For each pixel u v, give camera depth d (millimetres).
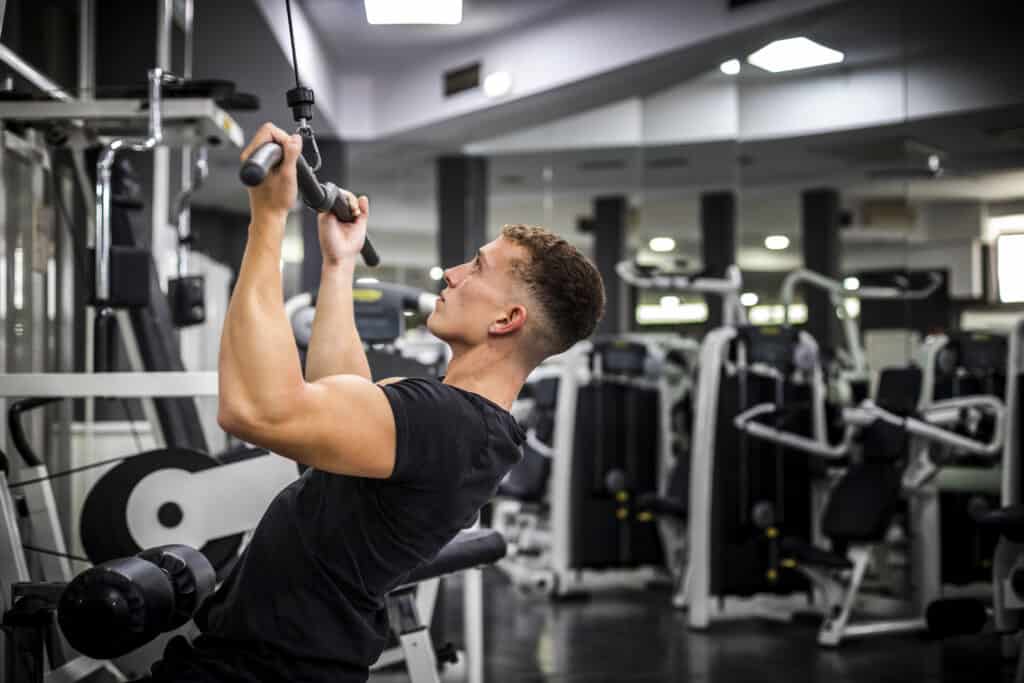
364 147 8305
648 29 5969
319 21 6828
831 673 3951
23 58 4566
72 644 1332
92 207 3186
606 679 3814
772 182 6406
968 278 5145
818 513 5492
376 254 1496
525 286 1273
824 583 4707
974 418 4906
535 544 6656
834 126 5871
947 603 2621
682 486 5703
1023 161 4879
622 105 8156
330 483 1203
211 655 1202
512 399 1309
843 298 5953
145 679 1323
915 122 5383
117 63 4984
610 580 6344
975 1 5059
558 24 6559
